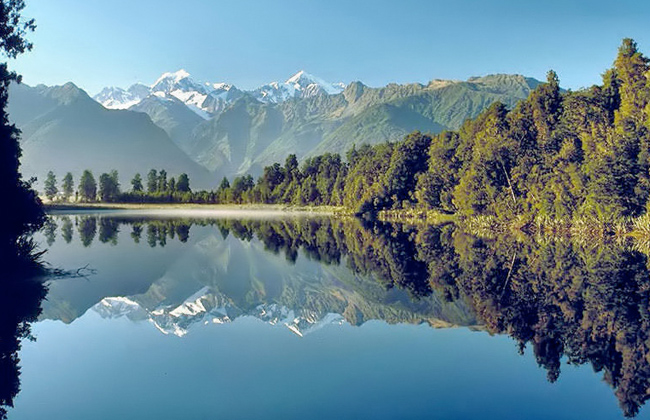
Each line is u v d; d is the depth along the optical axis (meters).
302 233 85.69
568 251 52.47
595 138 68.94
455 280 38.06
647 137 62.22
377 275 42.38
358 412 15.06
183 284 38.69
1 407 15.51
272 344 22.12
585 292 32.31
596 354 20.47
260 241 72.12
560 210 70.88
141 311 28.81
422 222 106.06
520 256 49.47
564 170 71.94
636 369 18.77
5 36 35.91
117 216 140.12
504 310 27.97
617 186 62.50
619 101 75.25
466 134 105.56
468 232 79.25
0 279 35.88
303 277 42.12
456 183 101.88
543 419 14.62
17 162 38.66
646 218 61.47
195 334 23.91
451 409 15.33
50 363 19.61
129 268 45.62
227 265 48.78
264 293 35.03
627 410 15.27
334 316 27.45
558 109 81.75
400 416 14.86
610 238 63.38
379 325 25.27
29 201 38.16
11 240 37.31
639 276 37.59
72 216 137.88
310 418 14.72
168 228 95.44
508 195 81.19
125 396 16.38
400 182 120.25
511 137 83.62
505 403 15.77
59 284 36.91
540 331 23.91
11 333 24.02
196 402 15.80
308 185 182.88
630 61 69.50
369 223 107.12
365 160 145.75
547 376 18.06
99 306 29.81
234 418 14.68
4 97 37.91
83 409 15.41
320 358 20.08
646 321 25.42
